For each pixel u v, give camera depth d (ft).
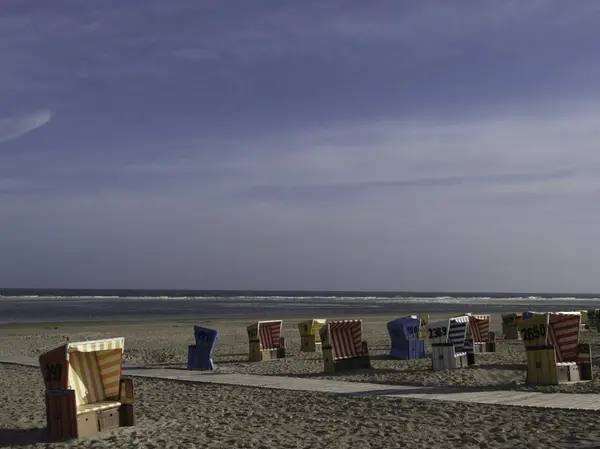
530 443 26.32
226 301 370.73
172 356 70.03
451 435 28.37
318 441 27.76
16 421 33.71
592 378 44.75
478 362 57.67
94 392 31.19
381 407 35.76
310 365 60.18
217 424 31.81
